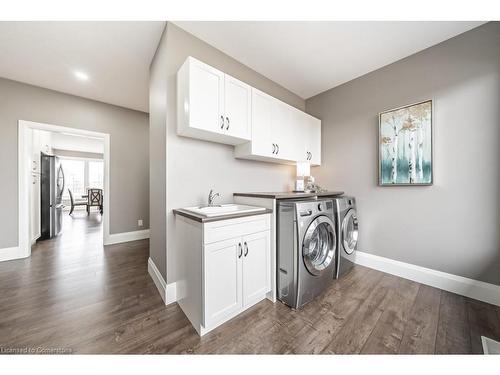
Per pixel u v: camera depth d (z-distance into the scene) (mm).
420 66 2078
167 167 1726
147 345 1240
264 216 1734
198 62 1575
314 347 1238
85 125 3215
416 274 2104
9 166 2668
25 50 2068
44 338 1286
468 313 1566
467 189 1816
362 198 2559
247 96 1948
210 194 1911
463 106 1831
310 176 2936
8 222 2664
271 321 1483
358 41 1948
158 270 1957
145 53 2133
